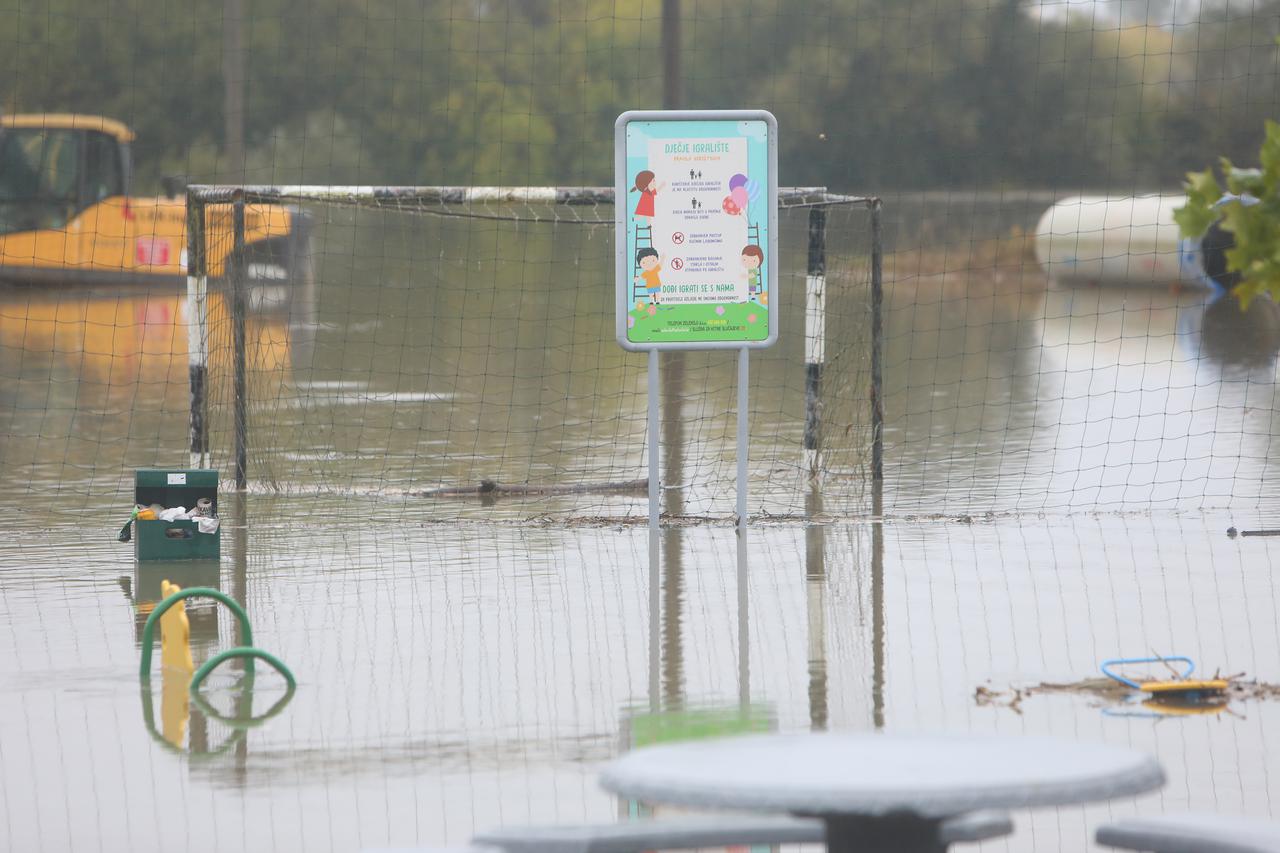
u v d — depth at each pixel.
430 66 150.38
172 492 32.34
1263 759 17.69
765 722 19.47
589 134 151.12
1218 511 36.94
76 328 90.94
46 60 131.38
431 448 49.38
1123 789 9.17
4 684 21.77
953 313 107.12
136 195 139.75
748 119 33.19
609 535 34.59
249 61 145.75
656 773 9.45
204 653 23.70
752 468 44.84
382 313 97.31
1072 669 22.19
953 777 9.20
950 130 150.00
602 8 151.25
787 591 28.05
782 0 148.50
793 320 91.19
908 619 25.61
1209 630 24.52
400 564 31.16
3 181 115.50
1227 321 95.00
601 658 23.12
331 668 22.67
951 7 149.88
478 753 18.34
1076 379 66.38
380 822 15.91
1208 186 11.91
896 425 53.62
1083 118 146.75
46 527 36.00
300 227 87.81
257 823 15.93
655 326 33.12
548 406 59.75
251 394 61.12
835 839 10.09
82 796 16.86
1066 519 36.00
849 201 42.44
